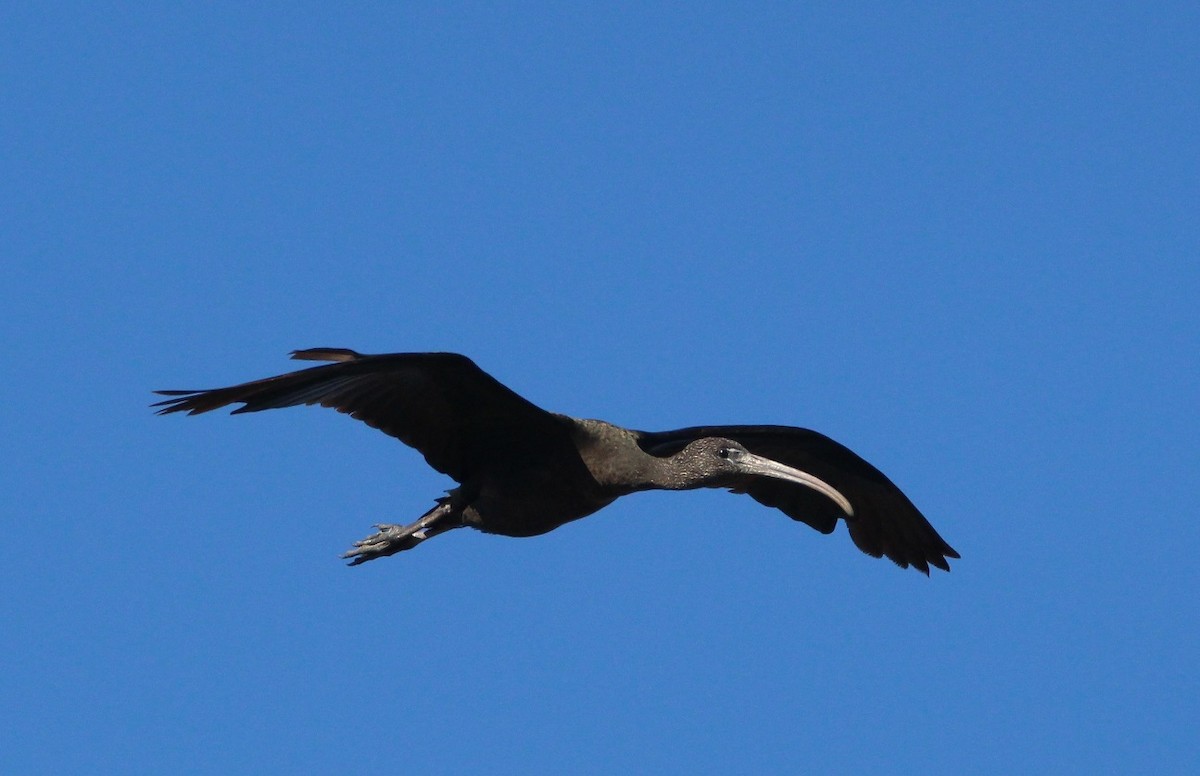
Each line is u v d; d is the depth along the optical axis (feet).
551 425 54.24
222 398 46.50
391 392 51.57
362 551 56.13
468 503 55.06
